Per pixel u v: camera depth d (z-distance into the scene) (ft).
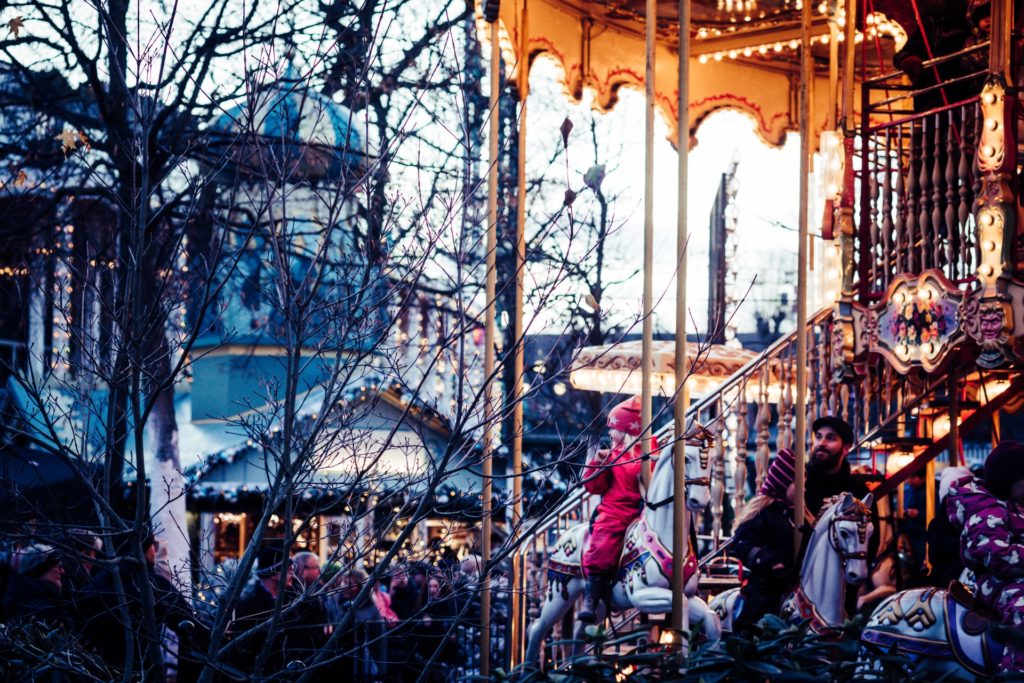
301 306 18.92
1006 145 26.66
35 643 20.81
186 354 18.61
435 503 22.76
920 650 20.36
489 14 28.94
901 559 31.27
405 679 30.91
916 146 33.30
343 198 19.81
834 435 26.81
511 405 19.30
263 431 20.79
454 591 20.75
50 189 42.24
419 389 19.89
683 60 23.68
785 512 25.95
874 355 31.35
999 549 19.25
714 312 57.26
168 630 28.40
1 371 30.66
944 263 30.37
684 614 25.54
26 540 20.11
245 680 19.03
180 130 41.29
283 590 19.20
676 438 21.80
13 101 48.88
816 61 45.21
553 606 28.37
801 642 16.48
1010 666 18.60
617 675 17.48
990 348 26.27
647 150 23.67
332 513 29.25
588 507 31.81
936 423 32.53
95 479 21.91
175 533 50.62
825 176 32.81
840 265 31.71
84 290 20.48
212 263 19.34
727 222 56.95
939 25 32.78
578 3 38.96
